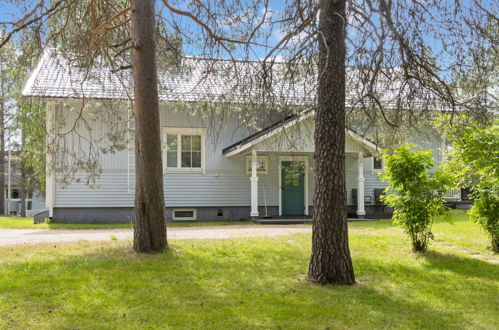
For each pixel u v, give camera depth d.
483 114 7.96
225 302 6.11
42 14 9.08
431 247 10.85
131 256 9.12
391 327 5.26
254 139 16.91
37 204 39.38
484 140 10.08
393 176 10.28
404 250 10.37
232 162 18.97
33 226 16.70
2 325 5.11
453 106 7.86
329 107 7.16
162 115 18.19
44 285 6.77
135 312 5.64
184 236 12.67
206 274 7.74
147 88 9.41
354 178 20.16
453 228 14.17
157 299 6.20
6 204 38.19
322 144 7.23
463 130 9.20
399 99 8.11
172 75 11.75
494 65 7.73
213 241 11.29
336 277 7.17
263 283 7.14
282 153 17.00
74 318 5.39
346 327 5.21
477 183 10.52
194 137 18.75
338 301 6.24
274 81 7.97
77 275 7.46
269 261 8.90
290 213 19.62
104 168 17.69
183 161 18.59
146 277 7.40
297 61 7.52
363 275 7.91
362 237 12.16
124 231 14.69
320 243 7.25
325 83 7.16
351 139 18.23
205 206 18.69
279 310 5.78
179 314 5.58
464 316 5.75
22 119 13.35
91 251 9.73
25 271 7.70
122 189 17.89
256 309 5.82
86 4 10.84
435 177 10.23
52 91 15.38
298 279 7.43
